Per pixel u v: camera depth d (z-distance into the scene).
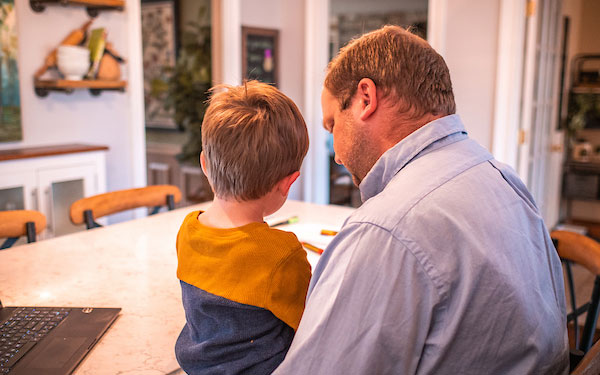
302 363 0.65
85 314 1.03
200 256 0.78
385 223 0.66
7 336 0.93
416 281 0.63
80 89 3.13
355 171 0.85
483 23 3.35
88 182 2.90
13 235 1.58
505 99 3.32
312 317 0.68
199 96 4.72
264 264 0.74
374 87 0.76
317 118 4.34
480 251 0.64
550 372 0.69
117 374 0.84
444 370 0.65
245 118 0.76
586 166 5.05
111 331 0.98
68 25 3.02
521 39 3.30
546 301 0.71
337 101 0.82
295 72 4.40
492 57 3.34
